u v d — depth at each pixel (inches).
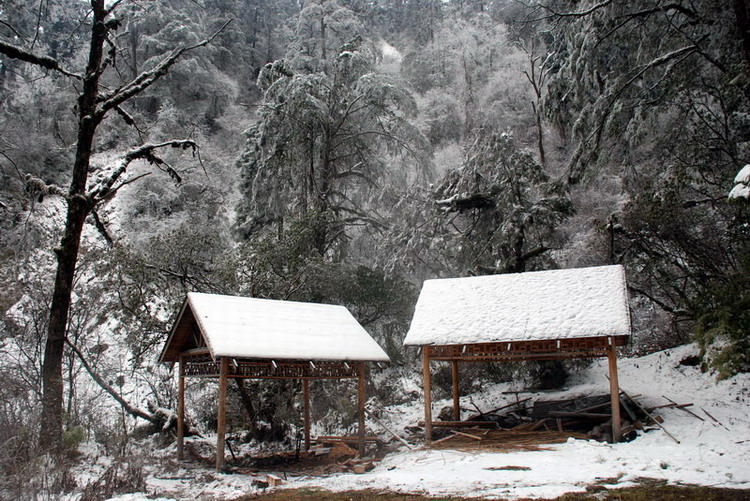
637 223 748.0
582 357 527.2
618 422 481.4
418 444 546.6
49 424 481.7
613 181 1149.7
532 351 527.8
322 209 1027.9
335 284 885.8
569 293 550.9
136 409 620.1
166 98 1734.7
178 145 667.4
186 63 1728.6
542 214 821.2
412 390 844.6
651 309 886.4
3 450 354.6
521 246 817.5
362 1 1946.4
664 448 426.3
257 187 1016.2
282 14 2335.1
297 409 673.0
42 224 760.3
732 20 663.1
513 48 1784.0
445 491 326.6
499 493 310.0
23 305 644.7
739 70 640.4
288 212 1023.0
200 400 687.7
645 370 690.8
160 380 712.4
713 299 589.0
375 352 523.8
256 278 772.0
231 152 1748.3
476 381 830.5
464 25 1958.7
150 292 725.9
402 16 2283.5
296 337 491.8
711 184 743.1
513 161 858.8
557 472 364.2
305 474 442.0
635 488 305.1
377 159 1131.9
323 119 1006.4
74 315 686.5
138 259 718.5
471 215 965.8
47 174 1370.6
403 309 965.2
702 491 291.4
